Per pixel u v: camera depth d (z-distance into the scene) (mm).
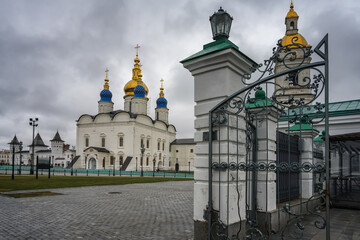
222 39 4980
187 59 5102
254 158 6223
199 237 4918
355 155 11555
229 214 4605
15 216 8062
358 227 7078
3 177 27297
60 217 7977
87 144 59938
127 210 9305
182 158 71500
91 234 6188
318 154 10664
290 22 30094
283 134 7582
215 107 4719
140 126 58375
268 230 5992
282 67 21828
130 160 54188
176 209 9594
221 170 4723
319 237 6082
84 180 24391
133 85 65500
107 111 62531
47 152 89562
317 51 3826
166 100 71875
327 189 3631
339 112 15469
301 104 4496
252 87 4430
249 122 5805
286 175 7977
